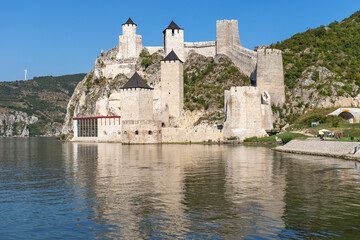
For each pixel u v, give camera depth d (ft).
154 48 460.96
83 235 57.77
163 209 70.38
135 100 320.91
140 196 81.00
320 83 341.62
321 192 83.92
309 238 55.36
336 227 59.82
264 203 74.13
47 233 58.75
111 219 64.90
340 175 107.34
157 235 57.16
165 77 360.28
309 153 174.19
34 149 258.98
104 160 157.28
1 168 133.49
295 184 93.71
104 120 358.64
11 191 88.28
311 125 284.41
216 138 304.50
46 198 80.43
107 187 91.66
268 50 342.64
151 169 124.36
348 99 322.34
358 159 139.44
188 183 96.12
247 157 164.25
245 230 58.70
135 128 304.91
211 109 358.84
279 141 262.67
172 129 313.53
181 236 56.59
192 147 247.09
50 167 135.03
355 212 67.67
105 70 458.50
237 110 294.66
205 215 66.33
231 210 69.26
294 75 362.74
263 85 340.59
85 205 73.97
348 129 229.04
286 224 61.31
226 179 102.01
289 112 338.95
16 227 61.52
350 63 361.51
